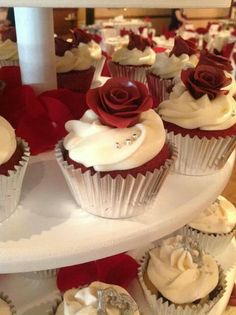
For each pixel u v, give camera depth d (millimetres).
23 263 160
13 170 175
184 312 247
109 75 417
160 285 253
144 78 388
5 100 240
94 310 211
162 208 195
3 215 180
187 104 227
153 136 182
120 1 151
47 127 234
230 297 290
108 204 183
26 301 244
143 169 178
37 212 187
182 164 226
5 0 142
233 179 529
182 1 161
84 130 185
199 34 958
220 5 173
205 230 303
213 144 217
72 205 194
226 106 229
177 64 334
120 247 174
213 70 234
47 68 252
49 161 228
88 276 254
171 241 276
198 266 261
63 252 164
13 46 325
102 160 174
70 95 254
